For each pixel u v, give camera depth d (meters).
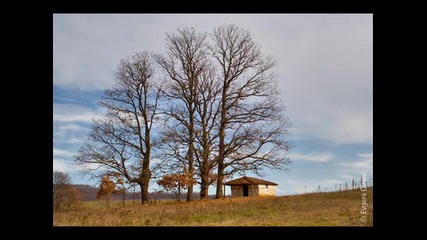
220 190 42.56
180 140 41.59
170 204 36.84
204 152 42.28
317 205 29.81
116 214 26.00
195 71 44.31
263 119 42.28
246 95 43.66
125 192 40.44
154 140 41.50
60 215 25.12
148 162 41.31
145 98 42.38
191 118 43.22
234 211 27.50
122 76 41.91
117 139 40.53
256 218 23.14
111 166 39.97
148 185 41.38
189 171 41.28
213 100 43.88
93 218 22.61
